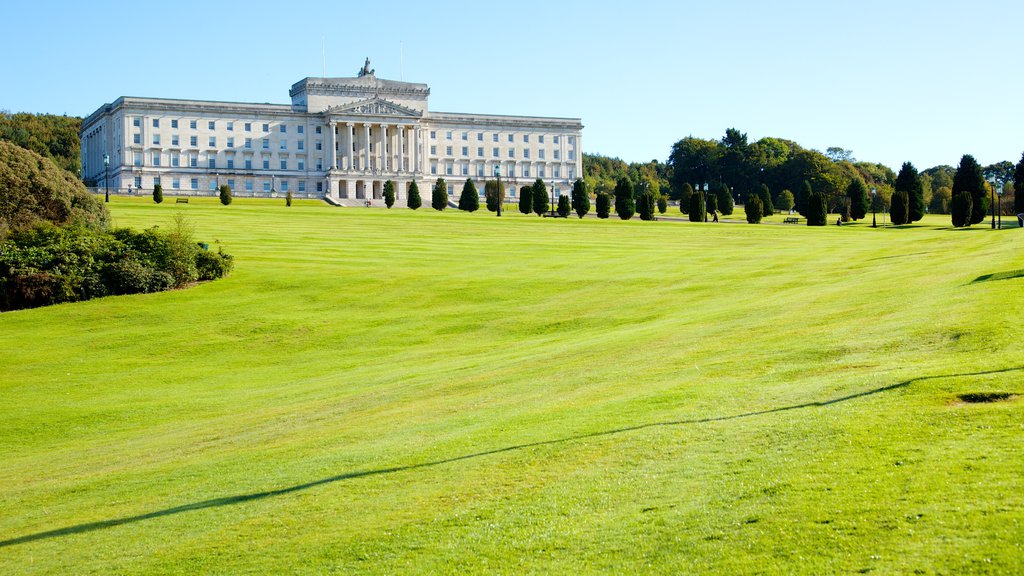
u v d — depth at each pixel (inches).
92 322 2142.0
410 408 1095.6
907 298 1380.4
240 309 2214.6
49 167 2987.2
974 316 1058.7
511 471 728.3
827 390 830.5
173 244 2529.5
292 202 6373.0
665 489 636.7
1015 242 2303.2
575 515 615.5
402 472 769.6
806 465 632.4
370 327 1993.1
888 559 484.7
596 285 2313.0
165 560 639.8
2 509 871.1
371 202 6993.1
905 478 580.1
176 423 1267.2
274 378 1592.0
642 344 1334.9
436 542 603.5
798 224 5182.1
